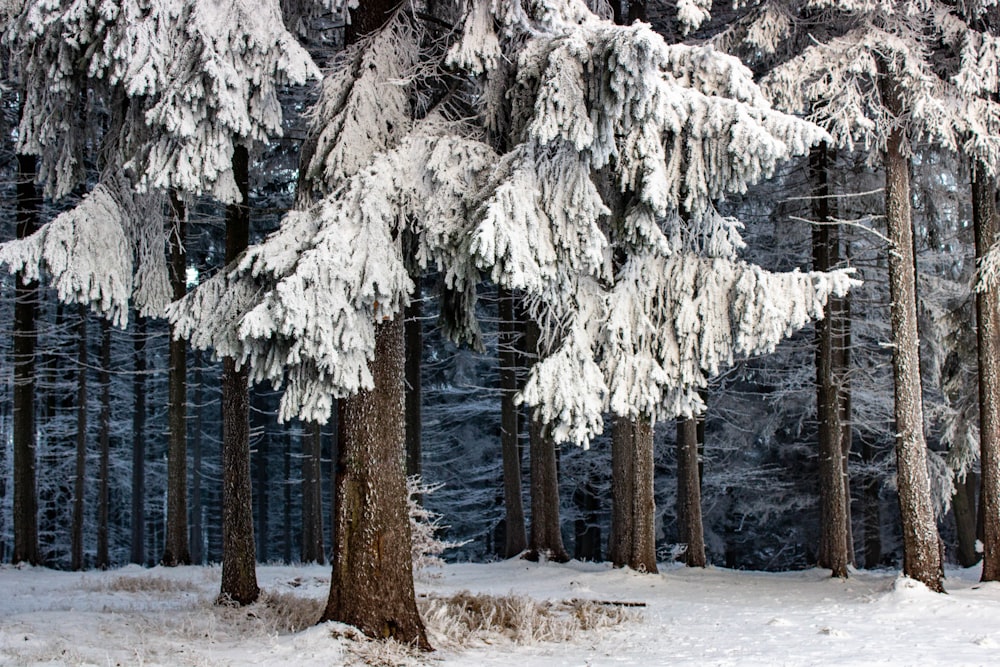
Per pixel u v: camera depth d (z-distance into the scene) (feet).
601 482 95.04
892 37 42.47
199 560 98.89
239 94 25.93
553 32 26.76
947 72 47.03
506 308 72.18
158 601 40.19
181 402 60.59
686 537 64.54
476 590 45.65
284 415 25.55
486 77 28.86
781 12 46.98
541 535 65.87
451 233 26.84
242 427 37.22
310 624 31.63
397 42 29.99
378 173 26.58
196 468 99.55
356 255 25.55
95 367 72.90
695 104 26.40
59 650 24.61
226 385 37.40
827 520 58.18
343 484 28.63
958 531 72.69
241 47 25.90
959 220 61.11
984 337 48.70
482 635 30.71
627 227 28.02
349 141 28.22
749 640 30.86
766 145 25.20
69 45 26.37
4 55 29.89
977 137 43.04
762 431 81.15
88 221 27.25
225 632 30.50
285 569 60.34
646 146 26.13
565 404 27.35
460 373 91.35
